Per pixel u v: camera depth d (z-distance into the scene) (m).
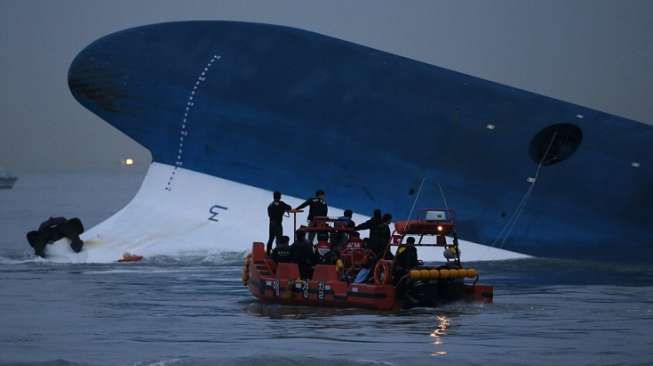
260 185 145.25
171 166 149.88
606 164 137.75
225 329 78.00
